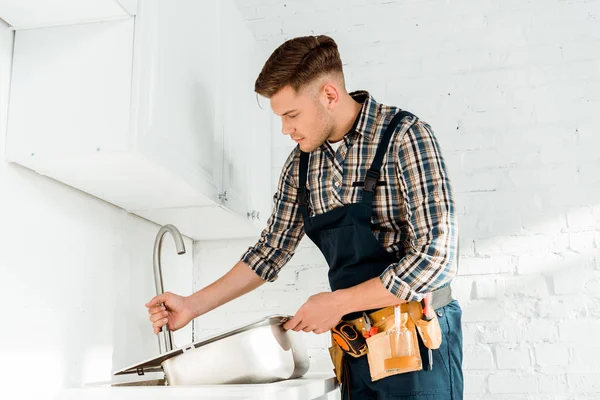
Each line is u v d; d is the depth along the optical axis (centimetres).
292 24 267
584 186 231
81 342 173
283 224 184
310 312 152
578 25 245
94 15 145
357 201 159
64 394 150
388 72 254
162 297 175
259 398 121
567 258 227
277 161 257
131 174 159
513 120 241
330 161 168
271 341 155
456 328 160
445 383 151
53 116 146
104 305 187
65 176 161
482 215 235
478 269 231
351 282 160
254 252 186
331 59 164
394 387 149
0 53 146
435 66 251
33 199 156
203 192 180
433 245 144
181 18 171
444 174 151
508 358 223
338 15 263
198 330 247
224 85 204
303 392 145
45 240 160
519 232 232
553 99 240
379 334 151
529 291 227
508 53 247
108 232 191
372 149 160
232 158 207
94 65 146
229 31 214
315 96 160
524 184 235
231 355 151
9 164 148
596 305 222
